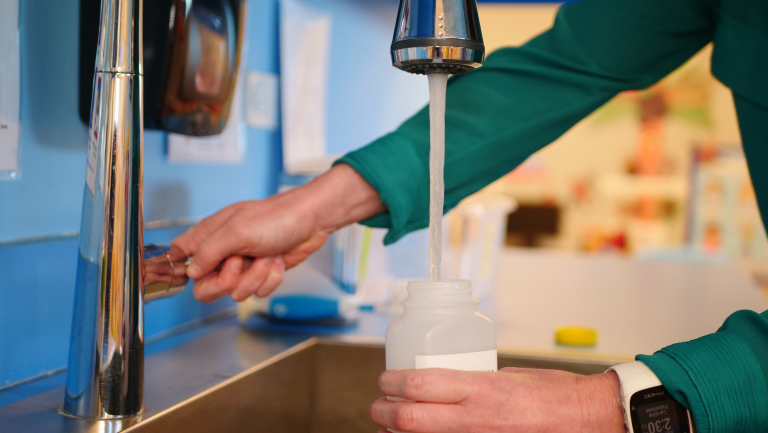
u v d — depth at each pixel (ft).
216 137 3.42
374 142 2.77
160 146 3.01
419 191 2.77
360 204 2.73
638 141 15.52
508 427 1.76
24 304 2.25
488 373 1.81
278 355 2.71
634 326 3.69
